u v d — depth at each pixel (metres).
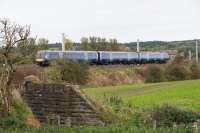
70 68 102.12
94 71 123.31
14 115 52.91
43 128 49.69
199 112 60.59
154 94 94.00
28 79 59.81
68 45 186.88
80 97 55.78
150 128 50.34
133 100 81.94
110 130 48.88
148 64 146.75
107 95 84.62
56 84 57.06
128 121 56.94
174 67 144.25
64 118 56.09
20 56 56.50
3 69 54.81
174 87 109.12
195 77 150.25
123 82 129.12
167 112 57.16
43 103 57.69
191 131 48.91
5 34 54.41
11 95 54.72
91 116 55.25
